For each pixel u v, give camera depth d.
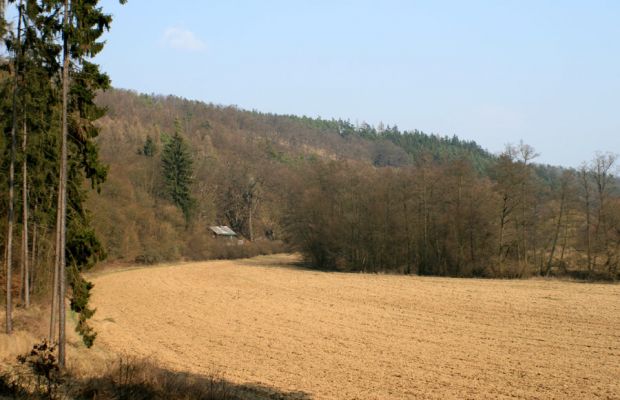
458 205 69.06
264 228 124.62
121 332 32.44
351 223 78.25
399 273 74.19
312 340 30.75
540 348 28.23
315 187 83.00
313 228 82.25
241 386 20.77
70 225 25.80
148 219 83.31
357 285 58.94
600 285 56.62
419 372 23.59
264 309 42.81
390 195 75.50
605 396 19.94
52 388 14.72
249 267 83.94
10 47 22.17
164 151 94.75
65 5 20.72
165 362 24.95
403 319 37.72
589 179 65.69
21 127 26.20
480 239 67.56
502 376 22.84
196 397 16.20
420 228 73.69
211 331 33.53
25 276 29.62
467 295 49.06
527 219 66.44
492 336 31.50
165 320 37.56
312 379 22.39
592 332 32.00
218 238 108.06
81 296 25.83
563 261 67.38
